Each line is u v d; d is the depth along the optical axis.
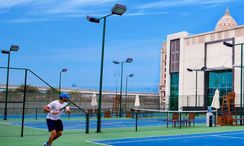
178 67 61.00
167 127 22.42
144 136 16.19
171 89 62.25
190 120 23.67
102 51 18.17
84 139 14.34
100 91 17.92
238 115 37.12
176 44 61.88
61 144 12.54
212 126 24.17
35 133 16.88
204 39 56.75
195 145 13.46
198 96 56.69
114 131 18.55
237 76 50.81
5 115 28.91
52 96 43.19
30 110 41.19
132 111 38.28
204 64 56.34
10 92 34.78
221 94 53.00
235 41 51.69
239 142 14.52
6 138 14.34
